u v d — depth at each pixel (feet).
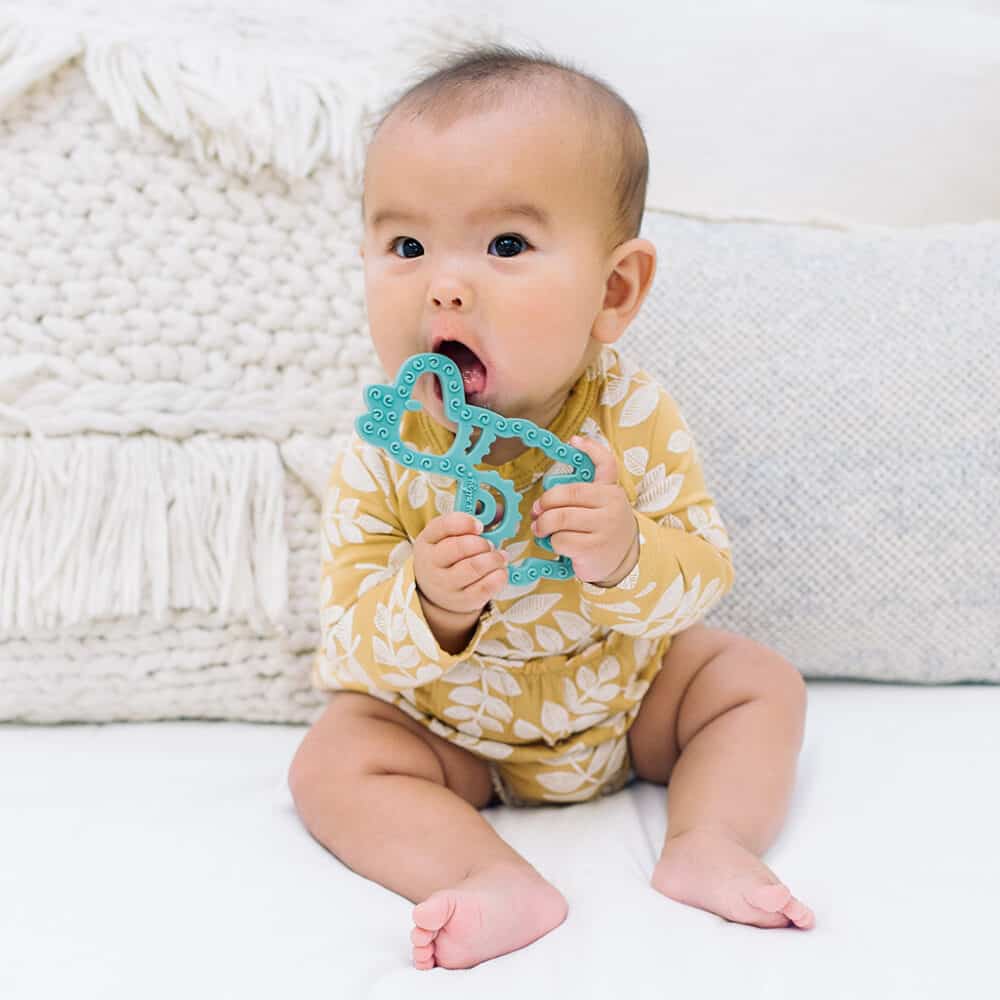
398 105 2.80
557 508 2.61
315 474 3.63
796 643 3.80
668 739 3.25
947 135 4.75
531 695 3.06
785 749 2.95
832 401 3.84
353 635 2.92
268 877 2.57
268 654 3.62
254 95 3.66
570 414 3.03
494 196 2.62
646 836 2.98
